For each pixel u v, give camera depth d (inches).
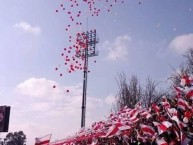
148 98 1164.5
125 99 1219.9
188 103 429.7
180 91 458.6
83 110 1392.7
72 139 719.7
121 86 1254.9
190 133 376.5
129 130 547.5
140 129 505.4
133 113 549.0
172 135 406.0
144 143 494.0
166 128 398.3
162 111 486.0
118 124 530.9
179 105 420.8
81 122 1379.2
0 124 1565.0
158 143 409.1
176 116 388.2
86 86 1407.5
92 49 1483.8
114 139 603.8
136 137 532.1
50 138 578.2
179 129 398.9
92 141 698.2
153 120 512.4
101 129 659.4
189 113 391.2
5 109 1568.7
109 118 692.7
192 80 453.7
